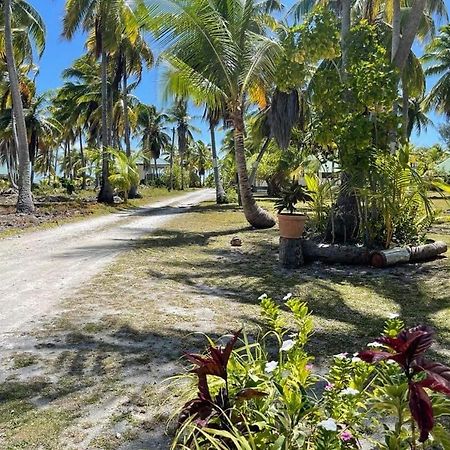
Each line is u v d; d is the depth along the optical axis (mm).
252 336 4406
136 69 26047
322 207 9109
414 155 9133
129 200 27703
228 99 12766
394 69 8273
